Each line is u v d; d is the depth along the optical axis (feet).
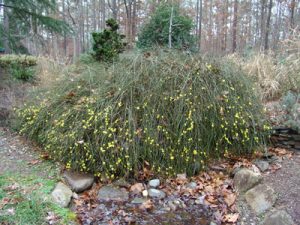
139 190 8.30
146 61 10.06
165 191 8.33
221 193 8.12
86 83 10.73
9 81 17.67
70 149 8.63
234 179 8.39
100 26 60.23
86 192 8.14
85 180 8.31
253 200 7.50
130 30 39.47
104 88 9.66
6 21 20.03
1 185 7.61
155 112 8.68
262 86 12.89
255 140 9.17
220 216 7.27
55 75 16.74
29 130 10.91
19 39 20.76
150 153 8.50
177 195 8.18
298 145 9.25
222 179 8.69
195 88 9.00
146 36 19.75
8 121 12.66
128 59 10.77
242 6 51.72
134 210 7.57
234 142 9.22
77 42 56.08
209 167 9.12
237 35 51.93
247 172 8.23
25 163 9.27
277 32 41.55
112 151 8.27
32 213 6.55
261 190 7.64
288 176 8.05
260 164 8.82
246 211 7.30
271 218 6.73
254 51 17.39
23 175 8.41
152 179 8.66
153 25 19.62
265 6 44.34
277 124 9.71
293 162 8.70
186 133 8.55
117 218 7.20
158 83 9.10
